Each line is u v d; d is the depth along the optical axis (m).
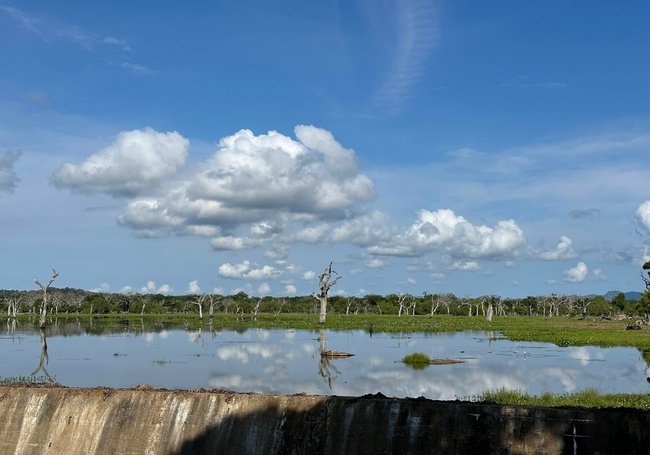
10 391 26.44
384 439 22.03
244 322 124.50
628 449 19.44
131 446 24.42
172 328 105.19
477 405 21.61
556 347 66.75
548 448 20.20
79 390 25.97
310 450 22.78
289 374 44.00
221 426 23.95
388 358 54.88
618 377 42.75
